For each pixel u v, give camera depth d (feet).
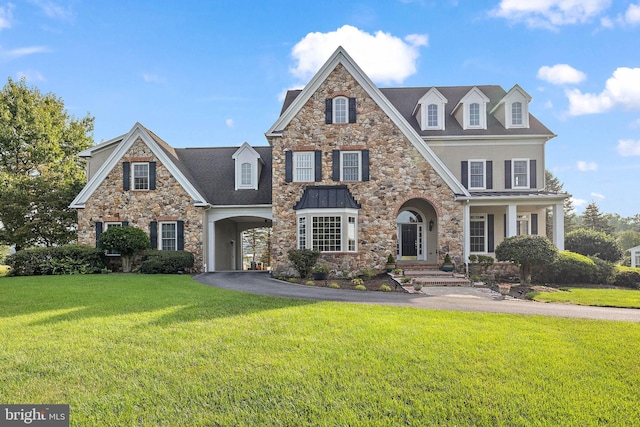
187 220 68.85
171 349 20.99
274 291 44.55
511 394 15.81
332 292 44.75
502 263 62.75
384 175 64.90
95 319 27.61
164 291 41.45
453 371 18.16
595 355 20.70
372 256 63.98
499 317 30.66
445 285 53.57
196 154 84.58
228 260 86.89
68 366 18.47
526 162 74.49
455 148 75.20
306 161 65.98
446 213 64.28
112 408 14.51
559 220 64.03
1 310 30.86
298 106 66.13
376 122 65.31
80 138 110.73
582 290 51.03
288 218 65.16
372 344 22.12
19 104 95.55
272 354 20.26
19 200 80.18
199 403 14.97
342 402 14.99
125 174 69.31
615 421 13.82
